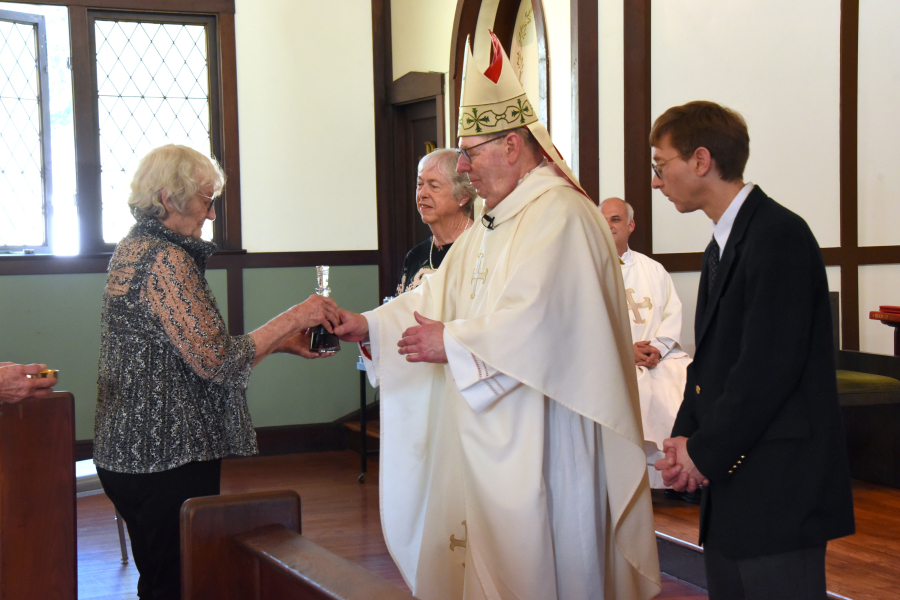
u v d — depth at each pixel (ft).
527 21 16.35
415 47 18.63
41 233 17.61
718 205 5.48
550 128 15.35
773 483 4.96
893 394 12.30
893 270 15.56
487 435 5.93
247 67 18.47
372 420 19.42
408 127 19.52
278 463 17.89
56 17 17.38
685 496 11.94
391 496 6.93
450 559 6.67
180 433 6.38
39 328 17.25
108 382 6.45
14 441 5.86
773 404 4.87
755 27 14.42
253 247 18.67
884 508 11.62
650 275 12.82
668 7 13.82
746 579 5.13
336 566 3.88
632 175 13.58
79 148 17.48
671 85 13.88
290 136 18.83
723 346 5.25
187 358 6.27
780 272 4.96
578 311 5.86
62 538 6.06
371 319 7.00
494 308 5.85
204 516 4.43
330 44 19.03
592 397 5.78
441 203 9.21
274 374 18.84
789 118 14.75
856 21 14.89
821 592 5.03
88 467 12.08
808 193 14.93
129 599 10.44
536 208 6.15
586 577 6.09
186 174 6.47
